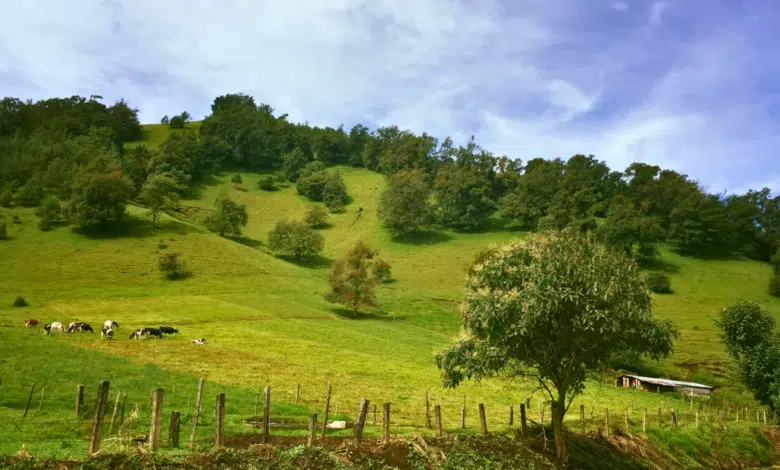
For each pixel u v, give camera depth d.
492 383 60.03
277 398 42.03
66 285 93.38
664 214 167.62
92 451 17.58
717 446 40.59
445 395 51.62
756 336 51.88
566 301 26.77
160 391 19.58
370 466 22.36
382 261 130.00
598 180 184.62
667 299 116.88
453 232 179.88
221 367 51.56
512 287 28.73
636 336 27.95
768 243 150.00
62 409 30.08
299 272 128.12
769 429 46.22
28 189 140.00
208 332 72.12
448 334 93.44
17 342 45.91
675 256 148.38
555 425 29.28
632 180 185.25
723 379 75.12
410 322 99.88
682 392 66.19
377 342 78.50
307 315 92.75
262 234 176.00
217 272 113.19
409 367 64.31
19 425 25.33
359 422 24.03
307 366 57.94
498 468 25.73
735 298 117.50
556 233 30.73
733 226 148.75
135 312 81.19
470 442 27.33
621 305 26.55
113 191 130.12
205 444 22.84
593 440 34.34
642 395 63.41
